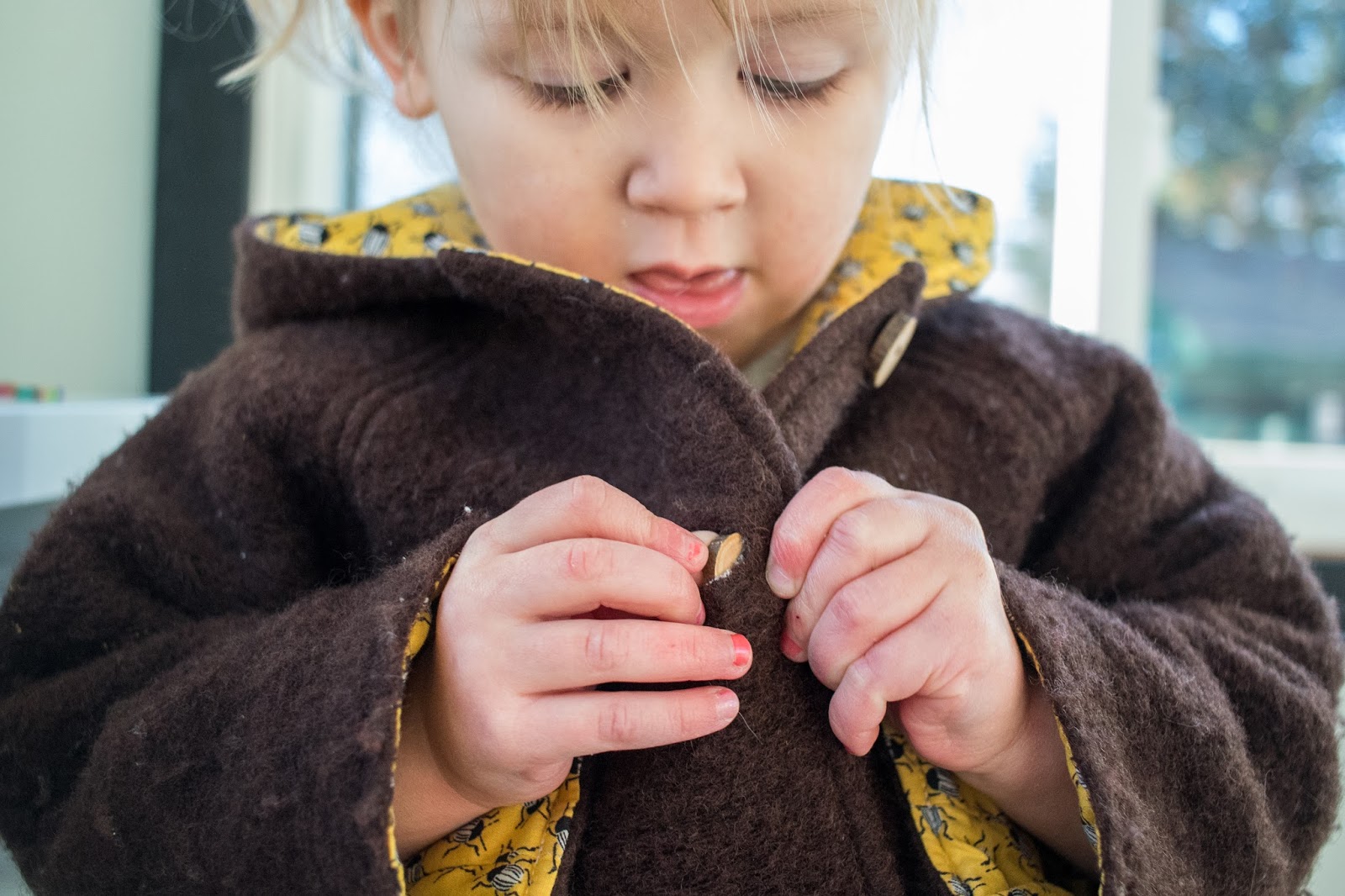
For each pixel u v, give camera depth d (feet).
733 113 1.22
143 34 1.94
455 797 1.10
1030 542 1.43
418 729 1.11
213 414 1.37
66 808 1.18
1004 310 1.54
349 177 2.14
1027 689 1.15
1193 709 1.16
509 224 1.29
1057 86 1.91
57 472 1.58
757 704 1.10
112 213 1.92
